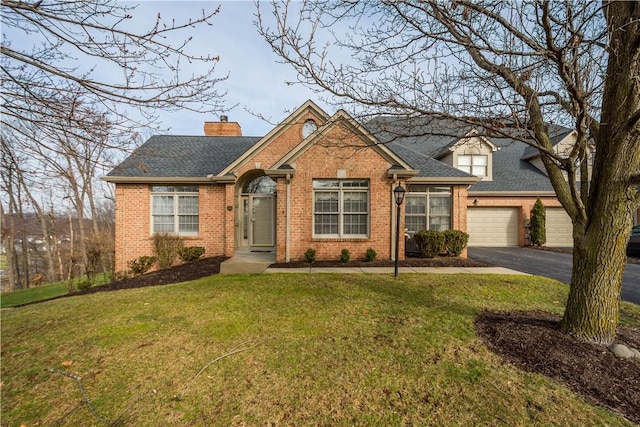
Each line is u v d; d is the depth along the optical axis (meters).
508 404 2.58
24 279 21.12
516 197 14.24
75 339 4.04
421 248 10.28
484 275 7.51
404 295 5.74
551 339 3.63
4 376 3.19
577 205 3.59
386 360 3.35
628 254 11.34
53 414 2.61
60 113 3.33
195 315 4.84
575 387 2.78
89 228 23.30
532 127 3.95
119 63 3.24
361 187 9.85
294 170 9.63
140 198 11.23
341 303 5.29
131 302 5.62
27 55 2.93
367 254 9.48
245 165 11.81
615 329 3.61
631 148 3.28
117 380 3.10
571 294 3.81
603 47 3.26
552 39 3.04
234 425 2.43
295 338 3.94
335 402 2.68
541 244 13.76
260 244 12.65
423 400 2.68
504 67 3.77
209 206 11.55
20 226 19.69
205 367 3.29
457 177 10.80
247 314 4.83
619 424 2.32
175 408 2.65
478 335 3.92
